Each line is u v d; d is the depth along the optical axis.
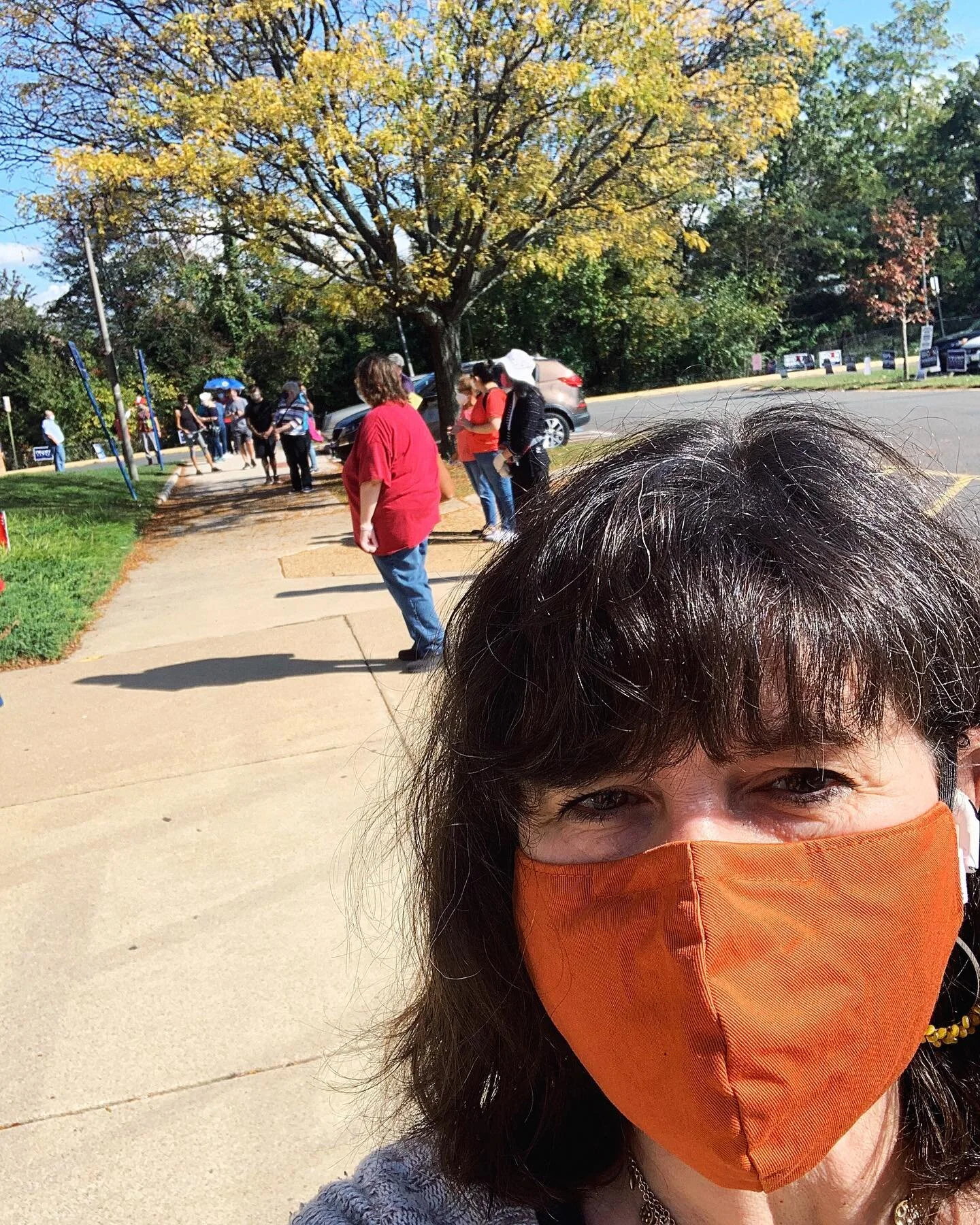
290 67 14.96
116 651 7.23
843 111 49.16
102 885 3.70
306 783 4.41
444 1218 0.94
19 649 7.14
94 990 3.06
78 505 17.03
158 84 14.02
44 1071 2.73
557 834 0.84
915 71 50.56
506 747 0.83
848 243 48.50
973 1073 0.92
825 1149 0.75
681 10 14.70
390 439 5.60
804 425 0.92
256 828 4.03
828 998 0.74
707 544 0.77
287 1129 2.43
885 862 0.76
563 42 13.92
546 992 0.86
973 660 0.82
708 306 42.34
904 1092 0.92
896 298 46.69
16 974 3.18
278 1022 2.82
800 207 46.34
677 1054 0.73
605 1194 0.95
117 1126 2.50
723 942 0.72
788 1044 0.72
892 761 0.79
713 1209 0.88
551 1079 0.94
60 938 3.36
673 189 16.83
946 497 0.93
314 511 14.70
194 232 15.45
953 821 0.83
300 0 13.80
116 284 45.78
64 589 9.19
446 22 13.87
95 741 5.27
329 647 6.65
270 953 3.14
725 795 0.79
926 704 0.80
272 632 7.24
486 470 9.25
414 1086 1.07
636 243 18.64
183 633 7.60
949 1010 0.94
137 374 45.56
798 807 0.79
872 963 0.76
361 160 14.33
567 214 16.55
